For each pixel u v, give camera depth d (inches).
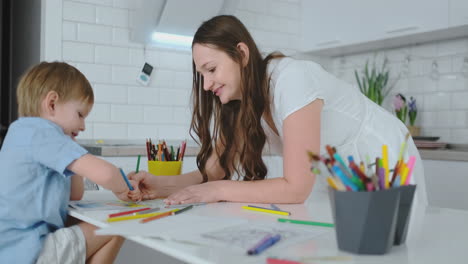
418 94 125.9
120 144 112.0
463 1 103.7
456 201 96.3
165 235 30.8
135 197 48.8
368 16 124.9
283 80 48.3
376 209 26.8
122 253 58.3
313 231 32.9
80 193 51.5
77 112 50.1
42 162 44.0
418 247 29.5
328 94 53.0
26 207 43.1
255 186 46.8
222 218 37.5
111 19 112.3
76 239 44.2
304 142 45.7
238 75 51.6
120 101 114.1
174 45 119.6
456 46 117.8
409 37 119.0
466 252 28.2
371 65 138.5
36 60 113.1
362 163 30.0
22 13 125.8
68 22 106.6
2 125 120.7
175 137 123.4
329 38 135.9
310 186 46.1
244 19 132.7
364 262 25.8
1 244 42.1
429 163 101.7
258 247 27.4
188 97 125.6
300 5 145.6
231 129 58.8
